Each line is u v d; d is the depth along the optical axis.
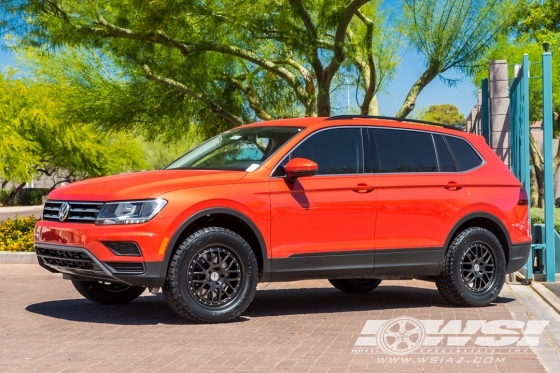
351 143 8.16
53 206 7.64
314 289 10.41
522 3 15.03
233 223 7.62
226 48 14.99
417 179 8.38
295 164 7.50
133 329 7.03
